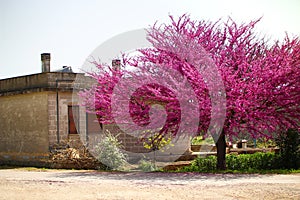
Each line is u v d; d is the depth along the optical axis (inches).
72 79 721.6
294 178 463.5
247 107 499.2
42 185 439.8
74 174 542.9
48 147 699.4
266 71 515.8
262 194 365.4
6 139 772.0
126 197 358.9
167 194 370.0
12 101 765.9
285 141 577.9
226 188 397.7
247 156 604.4
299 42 550.3
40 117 715.4
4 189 416.8
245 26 562.9
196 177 485.4
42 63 780.0
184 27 554.6
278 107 529.7
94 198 356.8
